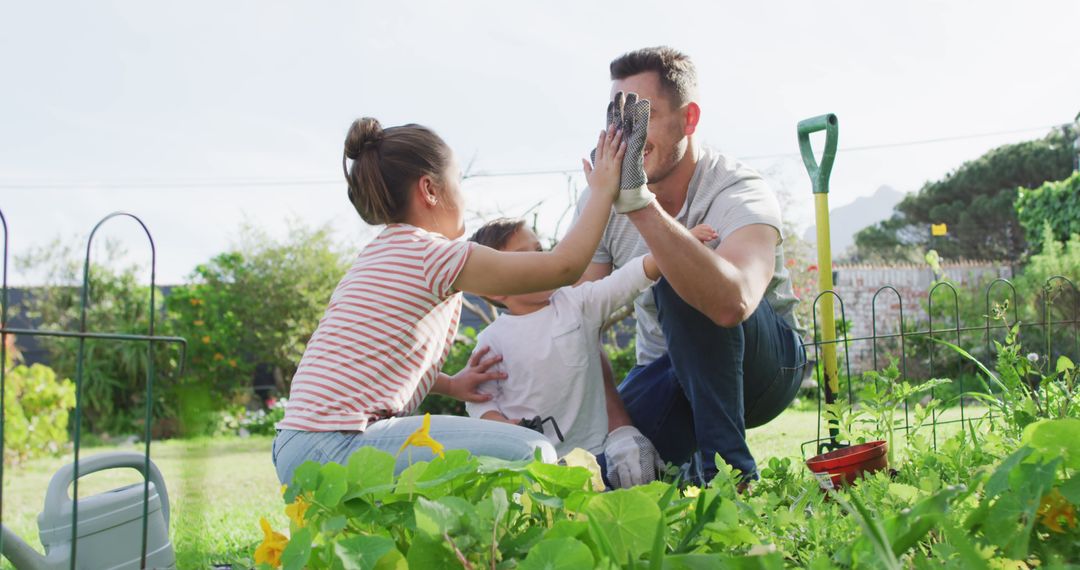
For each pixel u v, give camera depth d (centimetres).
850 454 159
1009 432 167
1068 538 83
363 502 92
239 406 955
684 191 221
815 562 77
